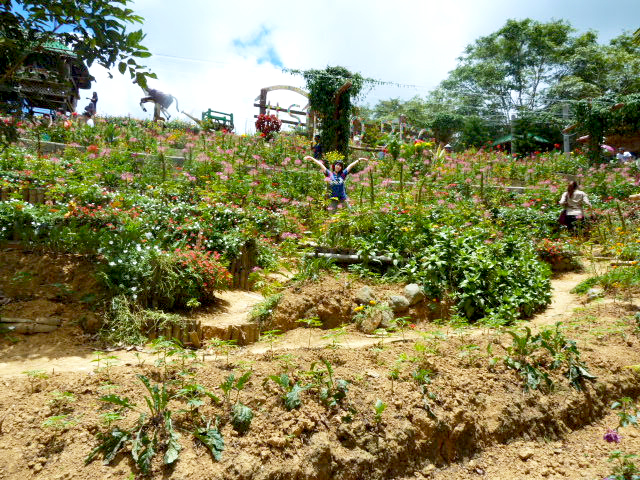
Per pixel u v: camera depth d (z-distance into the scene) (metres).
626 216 9.80
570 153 20.06
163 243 5.42
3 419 2.44
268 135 16.86
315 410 2.75
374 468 2.55
